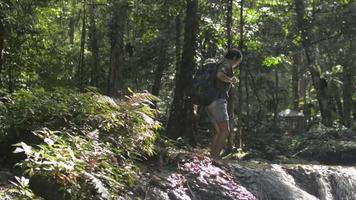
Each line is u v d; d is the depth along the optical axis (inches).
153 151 270.2
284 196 290.8
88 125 254.4
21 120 255.1
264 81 1024.9
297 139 547.2
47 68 624.1
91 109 263.1
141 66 852.0
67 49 894.4
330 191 327.9
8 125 255.1
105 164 213.3
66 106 262.2
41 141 245.9
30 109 254.7
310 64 749.3
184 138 393.1
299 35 708.7
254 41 635.5
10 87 482.6
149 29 707.4
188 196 250.5
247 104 820.6
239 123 453.4
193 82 309.4
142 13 582.6
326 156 492.7
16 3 446.6
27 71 533.3
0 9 418.6
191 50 401.4
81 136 238.7
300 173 327.0
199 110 464.1
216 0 465.1
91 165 207.2
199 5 481.1
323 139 549.0
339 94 939.3
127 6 619.5
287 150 522.9
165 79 925.2
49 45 700.0
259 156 440.1
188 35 403.2
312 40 721.0
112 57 684.1
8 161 249.0
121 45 684.7
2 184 213.9
